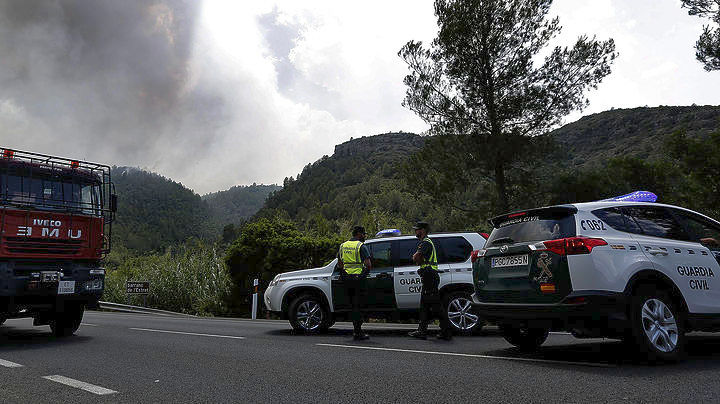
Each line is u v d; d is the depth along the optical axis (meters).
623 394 3.86
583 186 19.39
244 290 18.20
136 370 5.28
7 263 7.85
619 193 19.39
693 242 6.15
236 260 18.25
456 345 7.22
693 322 5.63
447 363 5.53
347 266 8.10
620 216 5.77
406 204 123.94
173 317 16.03
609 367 5.03
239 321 13.68
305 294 9.40
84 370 5.32
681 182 19.62
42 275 8.05
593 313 5.03
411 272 9.01
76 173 8.96
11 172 8.14
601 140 153.62
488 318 6.09
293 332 9.46
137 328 10.70
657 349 5.14
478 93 20.08
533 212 5.95
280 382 4.55
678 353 5.28
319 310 9.31
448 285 8.83
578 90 19.31
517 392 4.02
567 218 5.60
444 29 20.28
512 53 20.20
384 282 9.05
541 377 4.61
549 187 19.83
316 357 6.06
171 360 5.94
